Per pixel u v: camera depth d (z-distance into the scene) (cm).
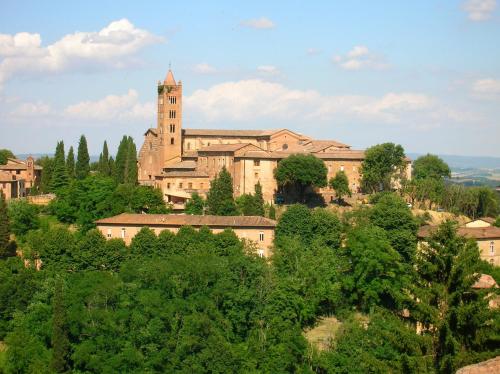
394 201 16012
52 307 11531
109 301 11369
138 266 12494
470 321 6631
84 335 10881
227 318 11506
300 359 10550
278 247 14288
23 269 13025
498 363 4316
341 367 9850
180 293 11519
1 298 12075
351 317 11912
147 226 14850
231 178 18750
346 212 17788
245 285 12119
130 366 10431
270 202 19925
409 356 6719
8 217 15762
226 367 10400
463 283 6869
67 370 10600
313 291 12356
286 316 11619
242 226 14712
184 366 10438
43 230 16562
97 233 14012
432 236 7388
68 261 13588
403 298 7194
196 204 17812
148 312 10994
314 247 14062
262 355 10688
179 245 13812
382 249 13012
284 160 19525
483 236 14350
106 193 17138
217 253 13562
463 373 4297
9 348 10900
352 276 13000
